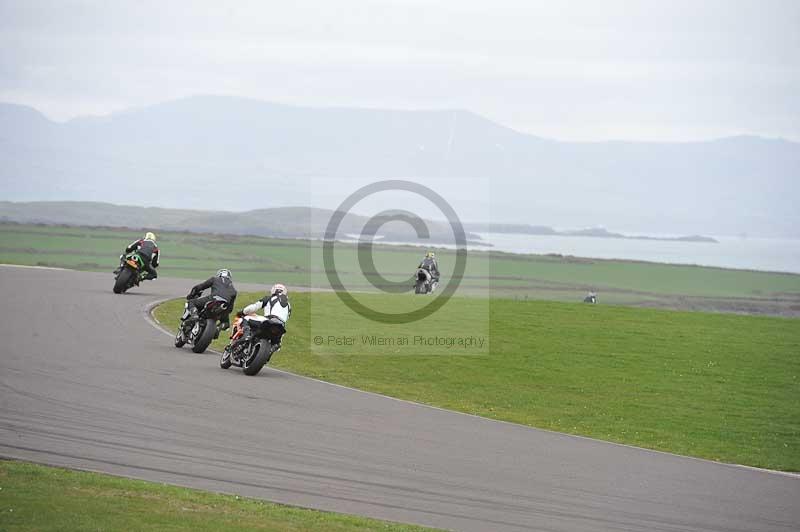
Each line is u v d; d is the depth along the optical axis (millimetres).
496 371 70438
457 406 55562
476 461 38094
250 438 37812
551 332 90375
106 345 60938
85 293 93938
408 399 56312
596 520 30406
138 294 96188
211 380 51750
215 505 26984
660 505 33344
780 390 68000
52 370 49625
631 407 59812
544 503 32062
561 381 68000
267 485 30750
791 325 104500
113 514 24688
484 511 30266
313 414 45062
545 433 48000
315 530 25484
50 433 34906
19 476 27812
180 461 32719
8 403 39938
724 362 78500
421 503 30562
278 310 55656
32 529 22672
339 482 32188
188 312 61781
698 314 111500
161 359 57250
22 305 80312
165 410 41781
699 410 59969
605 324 97562
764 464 45281
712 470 41688
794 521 32781
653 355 80500
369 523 27016
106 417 38938
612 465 40250
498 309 104562
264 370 60219
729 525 31422
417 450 39094
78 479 28141
